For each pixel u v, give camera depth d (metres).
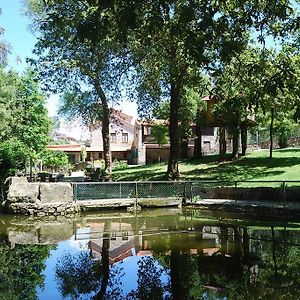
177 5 6.51
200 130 36.59
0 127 28.33
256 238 12.22
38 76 29.45
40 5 29.12
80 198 19.61
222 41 6.68
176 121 26.14
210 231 13.64
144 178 28.38
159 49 19.00
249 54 12.57
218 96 10.16
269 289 7.26
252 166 28.44
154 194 20.81
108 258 10.01
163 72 25.36
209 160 33.47
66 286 7.67
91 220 16.95
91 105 33.12
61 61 27.95
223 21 6.25
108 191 20.12
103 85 29.89
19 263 9.53
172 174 26.16
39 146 32.59
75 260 9.85
